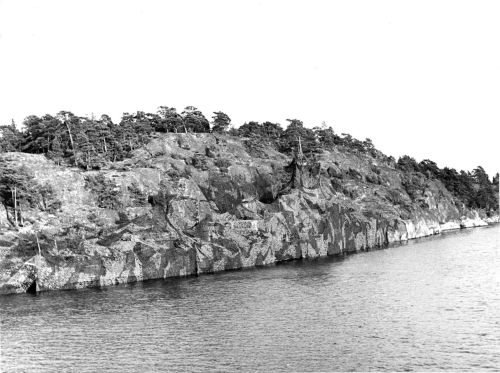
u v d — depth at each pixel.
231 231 133.12
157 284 107.94
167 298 92.94
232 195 152.50
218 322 75.12
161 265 115.81
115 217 128.38
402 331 67.38
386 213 190.12
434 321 71.50
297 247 143.12
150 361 59.62
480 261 126.62
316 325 71.75
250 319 76.25
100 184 136.00
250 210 148.62
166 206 134.50
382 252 152.00
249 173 166.25
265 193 163.75
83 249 111.19
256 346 63.47
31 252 107.62
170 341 66.81
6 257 105.19
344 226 158.62
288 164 196.00
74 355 62.69
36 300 95.00
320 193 166.12
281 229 143.50
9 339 70.06
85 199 132.12
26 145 160.00
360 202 194.00
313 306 82.81
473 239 185.00
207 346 64.19
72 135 162.25
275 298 89.88
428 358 57.19
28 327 75.69
